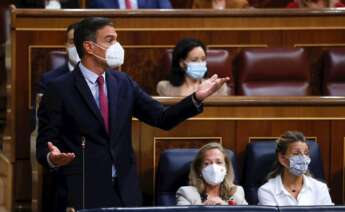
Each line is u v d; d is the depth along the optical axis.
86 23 8.45
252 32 12.85
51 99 8.38
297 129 10.43
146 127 10.25
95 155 8.33
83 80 8.44
